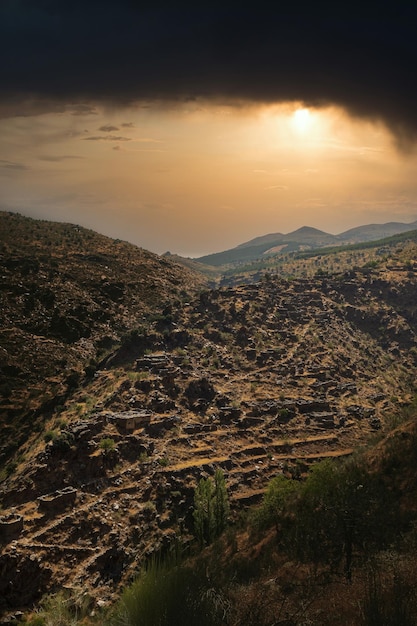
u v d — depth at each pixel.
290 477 84.50
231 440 92.81
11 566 53.25
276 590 21.50
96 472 72.25
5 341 130.62
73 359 131.12
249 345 137.50
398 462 51.53
